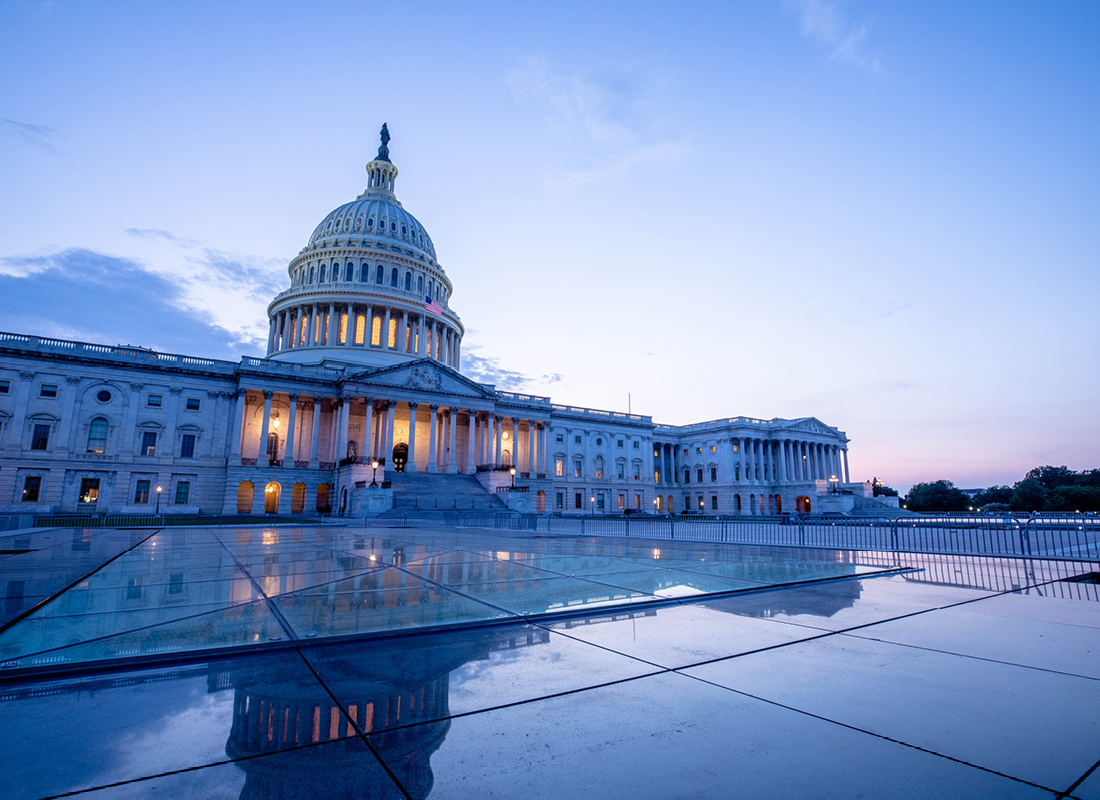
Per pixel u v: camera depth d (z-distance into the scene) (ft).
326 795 11.83
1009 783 12.35
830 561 53.11
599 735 14.82
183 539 84.07
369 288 294.66
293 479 229.04
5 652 21.07
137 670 19.76
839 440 394.73
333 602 31.35
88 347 210.79
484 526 146.82
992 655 21.79
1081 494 419.33
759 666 20.44
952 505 443.73
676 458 393.29
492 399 275.80
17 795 11.49
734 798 11.73
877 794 11.88
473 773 12.79
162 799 11.51
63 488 198.18
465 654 21.76
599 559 54.29
